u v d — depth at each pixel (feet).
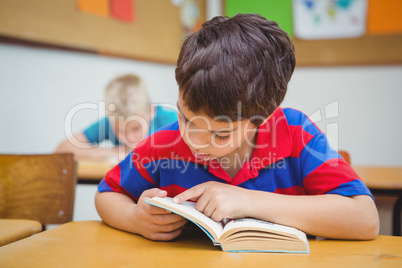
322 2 11.54
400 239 2.59
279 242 2.28
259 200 2.55
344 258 2.17
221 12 12.37
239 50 2.35
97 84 9.45
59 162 4.11
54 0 8.43
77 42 8.94
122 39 9.96
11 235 2.65
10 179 4.15
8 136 7.81
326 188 2.82
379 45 11.34
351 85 11.57
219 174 3.01
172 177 3.20
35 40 8.11
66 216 4.01
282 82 2.52
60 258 2.18
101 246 2.42
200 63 2.32
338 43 11.53
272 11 11.83
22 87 8.00
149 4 10.61
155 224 2.55
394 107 11.41
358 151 11.62
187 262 2.10
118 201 3.01
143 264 2.07
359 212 2.54
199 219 2.36
